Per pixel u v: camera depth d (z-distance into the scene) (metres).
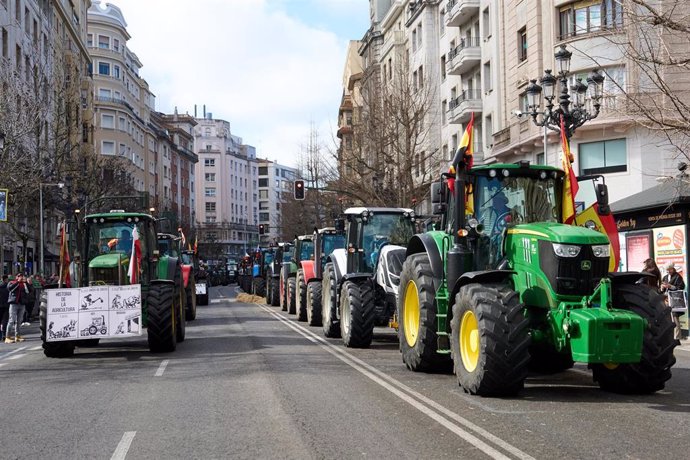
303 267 24.08
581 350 8.64
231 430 7.80
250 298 41.81
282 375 11.63
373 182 37.66
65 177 38.56
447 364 11.66
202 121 150.00
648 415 8.21
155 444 7.28
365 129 41.00
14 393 10.80
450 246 11.04
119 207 50.62
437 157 43.97
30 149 36.88
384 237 17.53
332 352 15.01
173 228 34.72
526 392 9.79
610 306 8.96
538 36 33.16
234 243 150.12
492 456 6.51
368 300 15.69
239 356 14.48
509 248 10.13
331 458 6.58
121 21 95.56
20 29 44.38
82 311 15.03
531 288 9.54
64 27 58.22
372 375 11.57
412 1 54.31
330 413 8.56
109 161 51.31
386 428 7.71
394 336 19.09
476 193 10.76
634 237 21.64
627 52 13.52
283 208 67.44
